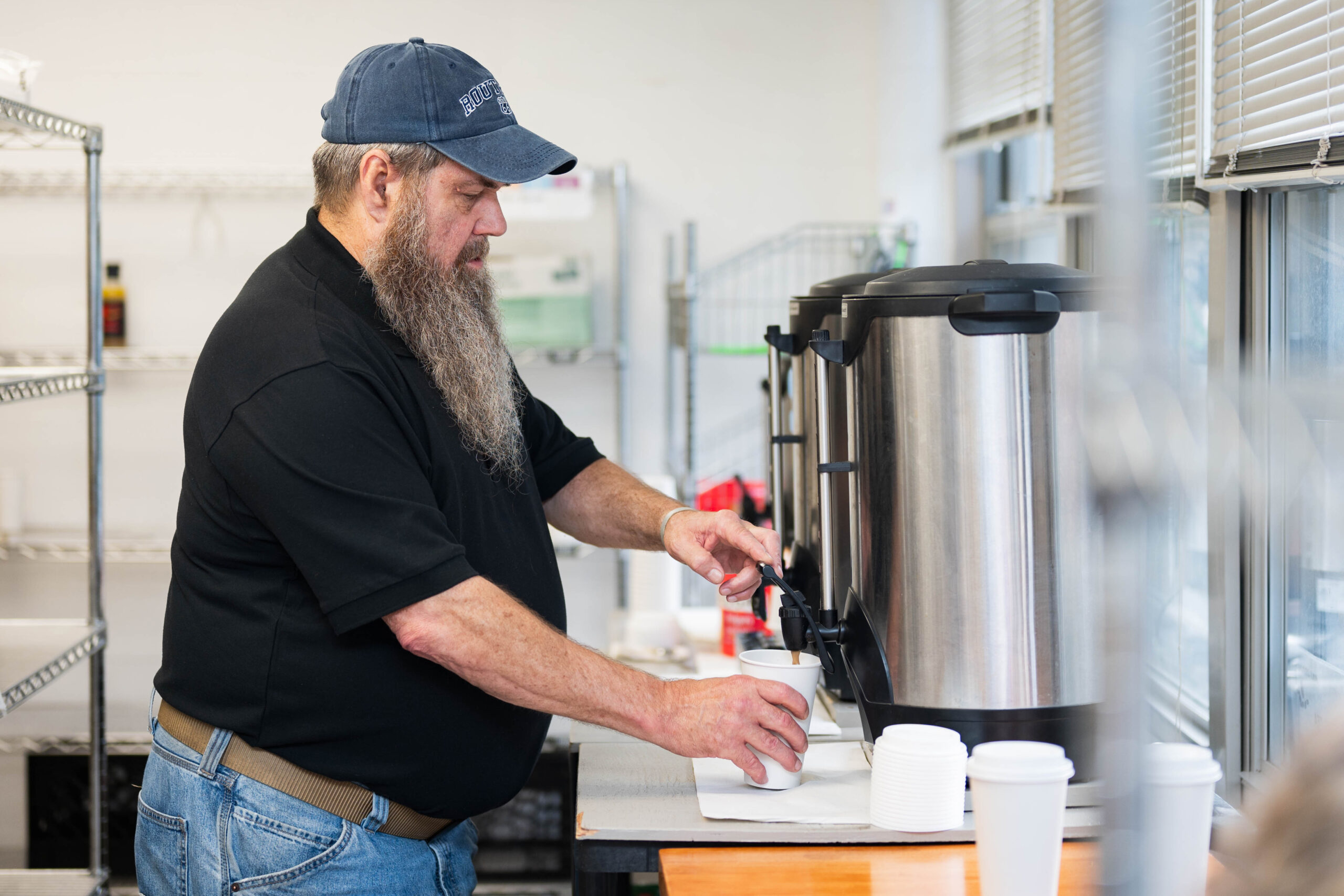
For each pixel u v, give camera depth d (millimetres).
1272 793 452
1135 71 517
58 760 2893
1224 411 784
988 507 1092
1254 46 1406
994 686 1108
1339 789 429
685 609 2158
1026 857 908
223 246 2979
